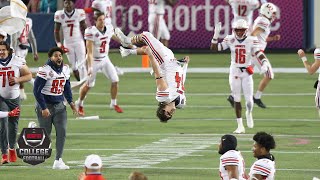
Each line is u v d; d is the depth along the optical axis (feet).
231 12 241.76
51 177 113.80
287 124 152.76
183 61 103.14
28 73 120.47
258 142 92.58
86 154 128.36
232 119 157.69
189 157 126.41
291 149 132.05
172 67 101.60
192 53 246.06
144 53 102.01
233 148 93.04
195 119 157.48
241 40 143.84
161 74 101.65
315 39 244.63
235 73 144.77
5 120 120.98
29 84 198.80
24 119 156.46
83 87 159.33
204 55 243.81
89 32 159.02
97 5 196.34
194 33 245.24
